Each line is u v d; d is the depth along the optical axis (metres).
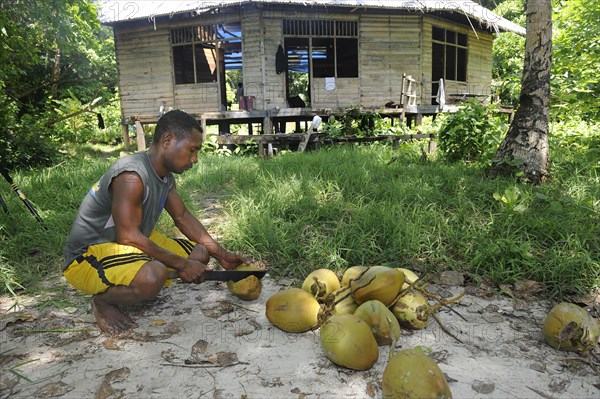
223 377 2.18
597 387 2.12
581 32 8.80
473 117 7.51
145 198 2.58
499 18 15.25
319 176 5.95
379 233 3.89
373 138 10.45
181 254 2.95
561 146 7.59
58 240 3.94
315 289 2.69
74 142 16.28
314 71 19.20
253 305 2.96
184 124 2.57
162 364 2.29
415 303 2.56
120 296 2.52
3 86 10.46
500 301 3.00
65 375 2.21
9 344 2.52
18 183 6.27
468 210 4.46
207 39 13.51
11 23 8.79
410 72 14.17
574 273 3.20
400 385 1.81
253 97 12.97
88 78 17.12
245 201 4.78
